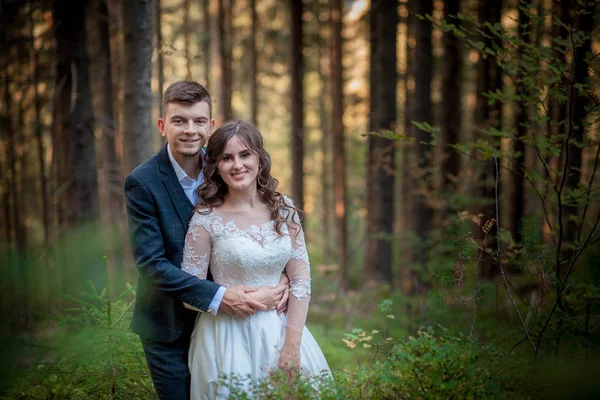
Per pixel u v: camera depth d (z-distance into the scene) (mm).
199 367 2672
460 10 7648
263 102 14406
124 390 3102
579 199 3570
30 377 3047
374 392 2695
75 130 6246
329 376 2717
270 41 11633
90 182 6328
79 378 3059
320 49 12117
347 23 11312
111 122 7527
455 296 3207
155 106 9500
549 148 3508
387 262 8508
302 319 2740
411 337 2746
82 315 3154
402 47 11344
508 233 3643
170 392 2725
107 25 7602
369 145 8664
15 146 8242
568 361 2787
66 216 6297
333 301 7742
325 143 12992
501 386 2625
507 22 8203
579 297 3248
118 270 6859
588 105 3543
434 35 10148
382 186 8398
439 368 2535
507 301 5312
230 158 2650
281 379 2459
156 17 5914
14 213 7945
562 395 2438
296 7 9078
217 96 9195
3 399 2922
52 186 6867
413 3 8211
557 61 3373
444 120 8289
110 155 8406
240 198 2730
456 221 3162
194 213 2707
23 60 7797
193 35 10797
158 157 2744
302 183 9328
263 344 2648
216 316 2705
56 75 6270
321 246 14367
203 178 2805
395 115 8367
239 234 2652
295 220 2826
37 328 4336
